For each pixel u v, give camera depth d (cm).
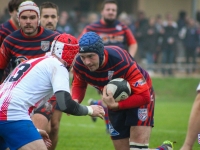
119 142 1783
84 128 3106
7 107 1407
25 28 1880
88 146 2417
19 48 1911
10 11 2173
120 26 3170
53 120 2005
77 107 1445
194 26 5947
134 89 1639
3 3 7194
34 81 1439
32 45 1916
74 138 2666
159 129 3030
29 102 1430
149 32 5644
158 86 5569
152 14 8219
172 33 5700
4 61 1939
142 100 1636
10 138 1411
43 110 1859
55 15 2338
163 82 5625
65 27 5681
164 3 8238
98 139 2636
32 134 1406
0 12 7156
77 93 1733
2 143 1498
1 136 1452
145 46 5675
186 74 6009
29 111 1445
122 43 3178
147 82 1756
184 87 5569
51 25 2334
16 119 1406
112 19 3139
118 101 1627
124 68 1625
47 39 1920
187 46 5853
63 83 1427
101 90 1703
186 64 5962
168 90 5525
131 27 5672
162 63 5838
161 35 5666
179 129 3038
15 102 1412
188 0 8275
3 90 1446
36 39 1916
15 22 2180
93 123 3391
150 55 5709
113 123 1759
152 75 5847
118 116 1736
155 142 2533
